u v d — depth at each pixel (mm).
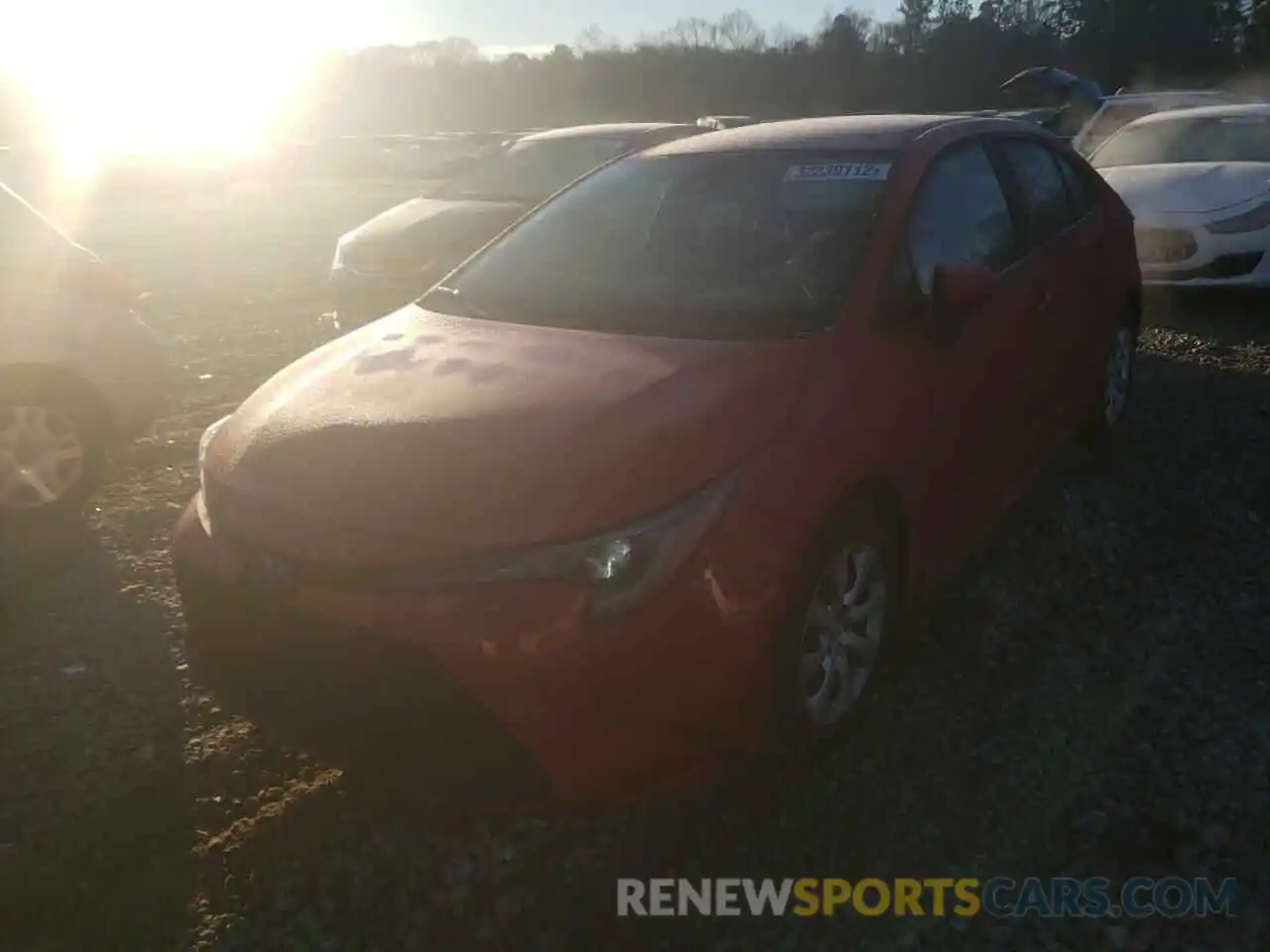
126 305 5492
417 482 2783
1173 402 6281
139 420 5484
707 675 2701
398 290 8297
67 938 2736
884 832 2977
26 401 5070
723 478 2795
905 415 3348
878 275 3496
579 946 2658
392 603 2639
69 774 3336
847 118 4527
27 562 4785
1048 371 4488
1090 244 5012
